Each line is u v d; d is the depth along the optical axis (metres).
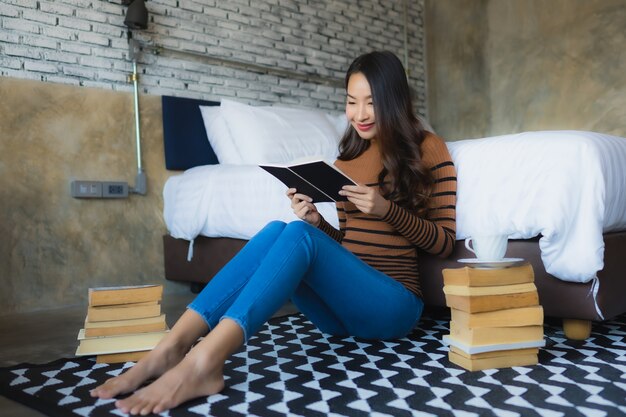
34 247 2.84
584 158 1.71
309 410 1.22
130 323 1.72
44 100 2.90
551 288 1.79
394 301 1.64
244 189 2.76
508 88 4.65
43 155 2.88
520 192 1.79
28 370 1.63
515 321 1.51
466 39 4.89
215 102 3.60
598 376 1.41
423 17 5.18
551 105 4.41
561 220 1.70
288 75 4.09
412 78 5.05
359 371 1.52
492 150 1.89
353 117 1.79
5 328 2.38
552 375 1.43
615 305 1.79
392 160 1.72
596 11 4.15
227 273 1.45
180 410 1.23
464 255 1.94
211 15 3.66
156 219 3.30
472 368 1.48
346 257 1.54
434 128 5.14
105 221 3.10
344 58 4.49
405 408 1.22
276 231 1.50
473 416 1.16
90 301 1.68
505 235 1.55
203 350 1.29
